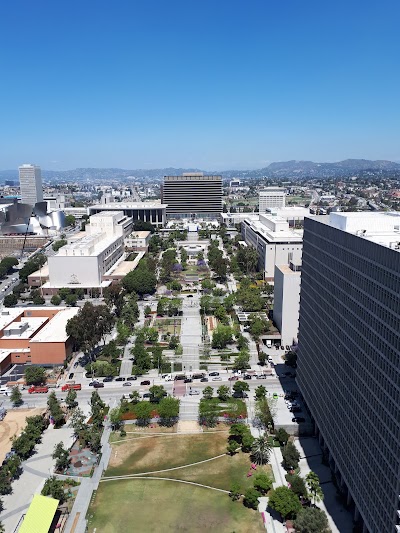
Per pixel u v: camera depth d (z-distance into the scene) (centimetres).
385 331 10175
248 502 13000
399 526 9419
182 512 12912
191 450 15762
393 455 9738
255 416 17600
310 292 16638
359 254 11694
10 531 12275
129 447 15962
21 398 19525
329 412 14400
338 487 13725
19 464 14575
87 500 13400
